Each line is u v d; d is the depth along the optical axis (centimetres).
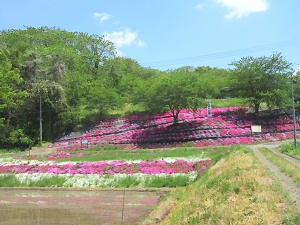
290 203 1098
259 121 5781
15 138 5578
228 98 7694
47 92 6019
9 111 5909
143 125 5900
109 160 3381
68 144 5591
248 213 1028
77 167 3167
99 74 7881
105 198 2286
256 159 2500
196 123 5597
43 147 5541
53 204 2102
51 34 8331
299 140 5116
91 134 5909
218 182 1570
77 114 6284
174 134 5319
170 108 5588
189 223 1105
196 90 5466
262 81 5916
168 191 2473
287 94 5934
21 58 6569
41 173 3122
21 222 1655
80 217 1747
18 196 2423
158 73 9256
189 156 3384
